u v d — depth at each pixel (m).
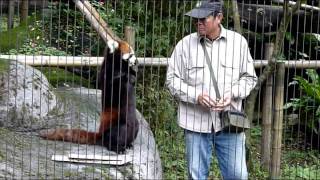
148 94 5.94
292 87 6.81
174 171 5.14
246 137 5.26
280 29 5.24
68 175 4.05
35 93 5.07
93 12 5.70
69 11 6.61
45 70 6.32
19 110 4.95
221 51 3.99
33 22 7.35
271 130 5.28
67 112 5.20
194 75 3.99
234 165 4.10
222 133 4.06
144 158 4.44
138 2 6.45
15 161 4.15
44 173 4.04
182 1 6.57
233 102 4.08
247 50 4.04
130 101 4.53
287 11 5.25
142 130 5.02
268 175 5.19
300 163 5.70
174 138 5.73
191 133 4.10
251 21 6.91
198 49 3.99
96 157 4.27
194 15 3.89
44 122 5.00
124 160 4.28
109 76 4.50
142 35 6.47
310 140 6.36
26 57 5.52
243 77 4.04
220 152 4.14
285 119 6.34
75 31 6.12
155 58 5.34
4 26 8.29
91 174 4.10
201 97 3.92
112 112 4.51
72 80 6.34
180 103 4.10
